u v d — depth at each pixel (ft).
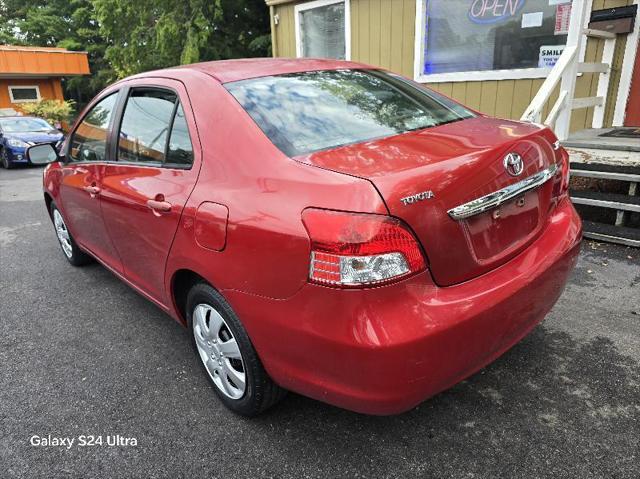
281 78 8.12
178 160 7.97
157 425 7.68
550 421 7.24
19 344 10.39
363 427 7.38
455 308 5.66
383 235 5.25
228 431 7.47
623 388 7.84
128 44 48.98
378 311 5.33
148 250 8.68
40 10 107.04
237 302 6.54
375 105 8.01
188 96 7.97
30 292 13.12
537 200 7.13
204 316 7.79
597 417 7.26
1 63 60.34
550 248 7.11
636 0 17.07
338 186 5.55
